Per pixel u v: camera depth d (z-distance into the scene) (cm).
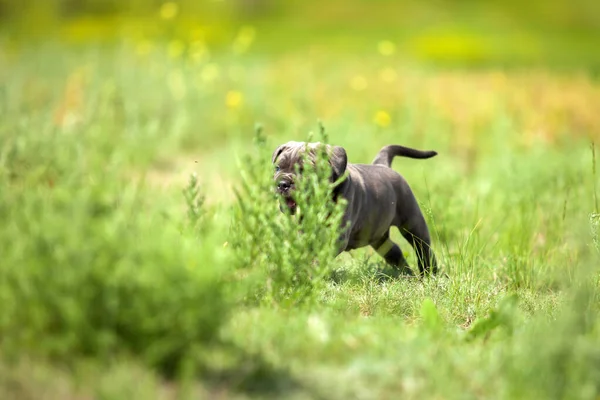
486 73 6147
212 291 974
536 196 2178
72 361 938
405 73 5534
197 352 965
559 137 3484
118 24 8812
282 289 1297
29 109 3031
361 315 1320
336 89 4612
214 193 2288
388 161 1806
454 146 3422
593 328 1075
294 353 1041
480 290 1499
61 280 941
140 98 3509
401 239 1912
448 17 12412
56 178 1898
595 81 5638
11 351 936
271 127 3556
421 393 954
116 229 988
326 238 1300
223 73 4538
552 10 13112
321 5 12912
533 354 984
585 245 1288
